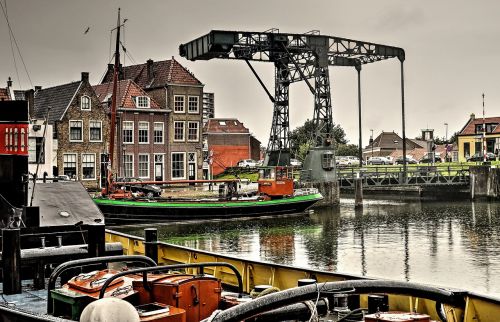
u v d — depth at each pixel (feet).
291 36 158.81
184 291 24.77
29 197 43.88
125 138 168.35
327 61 166.30
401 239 107.65
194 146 180.45
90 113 159.02
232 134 260.62
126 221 121.70
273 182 143.95
